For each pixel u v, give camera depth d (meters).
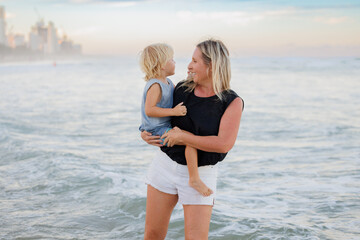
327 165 6.31
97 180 5.19
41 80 32.47
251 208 4.40
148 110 2.52
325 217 4.12
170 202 2.58
